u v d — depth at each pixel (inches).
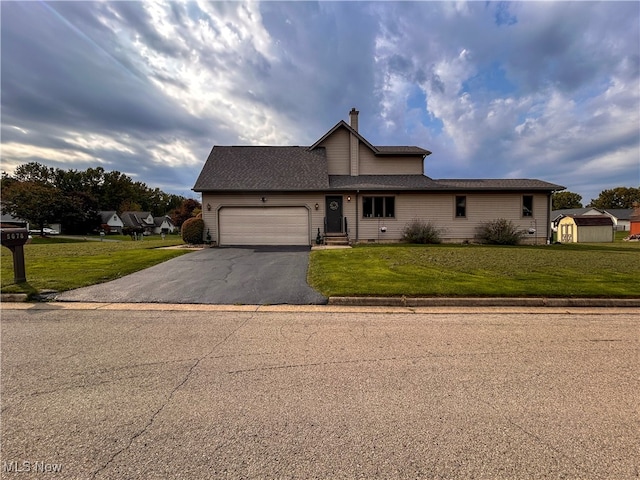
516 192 648.4
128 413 88.9
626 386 105.7
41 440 77.1
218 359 126.6
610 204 3011.8
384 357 129.3
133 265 343.0
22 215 1318.9
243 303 219.3
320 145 740.7
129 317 187.2
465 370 117.4
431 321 181.0
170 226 2906.0
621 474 67.2
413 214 647.8
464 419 86.8
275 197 623.5
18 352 133.0
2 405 92.2
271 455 72.6
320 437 78.8
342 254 446.3
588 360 127.0
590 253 477.7
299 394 99.7
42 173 2338.8
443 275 288.7
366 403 94.7
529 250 514.9
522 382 108.2
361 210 642.2
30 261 366.3
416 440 77.9
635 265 351.3
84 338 150.6
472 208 649.6
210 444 76.2
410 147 779.4
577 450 74.6
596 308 212.1
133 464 69.6
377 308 210.4
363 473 67.3
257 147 745.6
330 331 162.9
